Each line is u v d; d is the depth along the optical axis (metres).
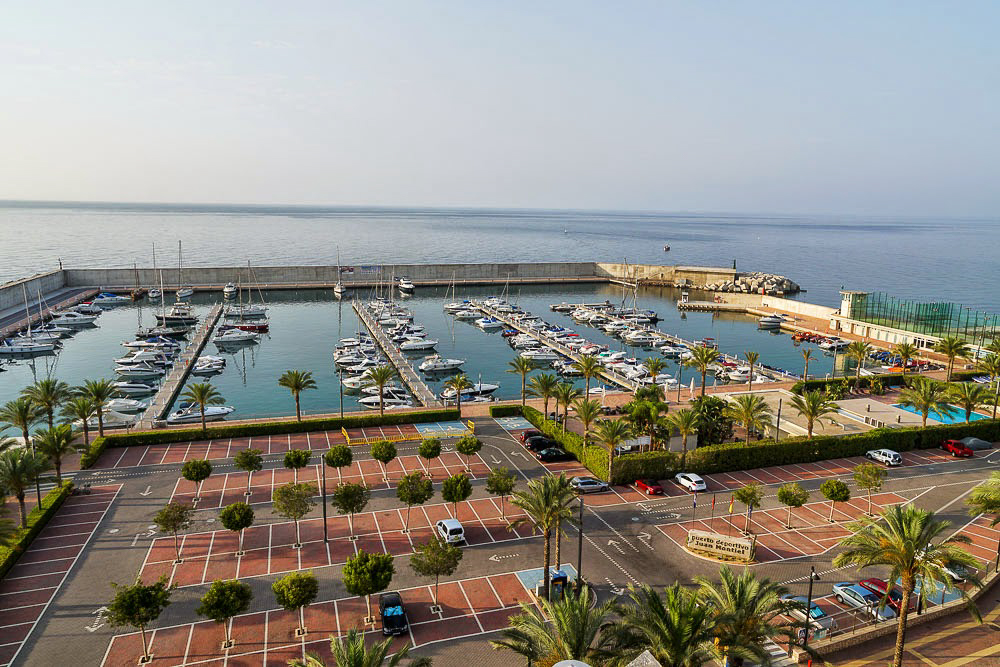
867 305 152.88
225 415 96.38
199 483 65.62
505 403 95.31
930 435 79.06
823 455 74.94
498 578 49.47
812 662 39.72
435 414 87.50
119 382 116.56
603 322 176.62
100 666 39.12
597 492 65.62
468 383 92.38
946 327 131.38
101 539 54.34
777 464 73.31
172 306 181.75
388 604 43.25
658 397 80.12
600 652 31.12
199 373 123.62
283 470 69.56
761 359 139.12
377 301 189.62
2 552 49.84
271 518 58.50
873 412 87.06
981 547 54.69
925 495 65.75
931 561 35.56
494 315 182.00
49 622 43.34
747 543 51.97
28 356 135.38
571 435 75.38
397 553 52.84
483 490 65.50
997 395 84.38
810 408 74.62
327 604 45.81
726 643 32.97
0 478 51.75
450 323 178.38
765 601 33.88
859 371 108.69
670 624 30.31
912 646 41.75
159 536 54.94
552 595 45.03
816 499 64.56
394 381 118.38
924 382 82.38
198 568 50.19
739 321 187.62
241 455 64.25
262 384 117.69
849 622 43.88
